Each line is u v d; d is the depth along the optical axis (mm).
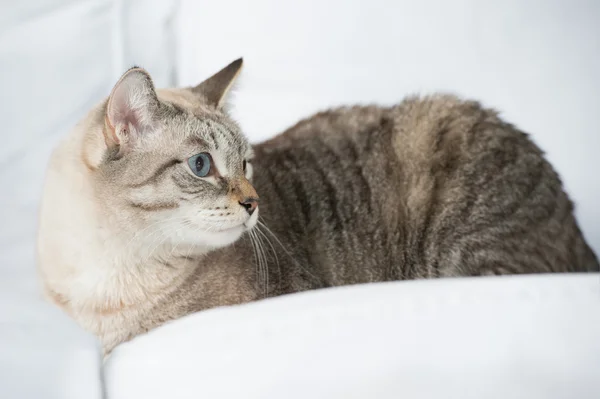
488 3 1227
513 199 894
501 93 1169
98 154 818
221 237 828
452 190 908
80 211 817
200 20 1197
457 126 931
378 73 1200
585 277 669
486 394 627
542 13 1229
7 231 908
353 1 1222
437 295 662
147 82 813
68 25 1053
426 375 632
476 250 894
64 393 646
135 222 812
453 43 1219
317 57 1210
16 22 1031
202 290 848
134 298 831
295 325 652
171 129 825
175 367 644
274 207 915
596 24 1226
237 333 653
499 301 657
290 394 629
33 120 998
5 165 963
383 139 952
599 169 1076
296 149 959
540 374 631
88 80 1046
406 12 1225
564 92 1169
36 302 747
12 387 647
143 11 1120
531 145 928
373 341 641
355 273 926
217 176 831
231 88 918
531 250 886
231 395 630
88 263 818
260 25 1210
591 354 635
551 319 647
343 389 629
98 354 682
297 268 897
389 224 927
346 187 939
